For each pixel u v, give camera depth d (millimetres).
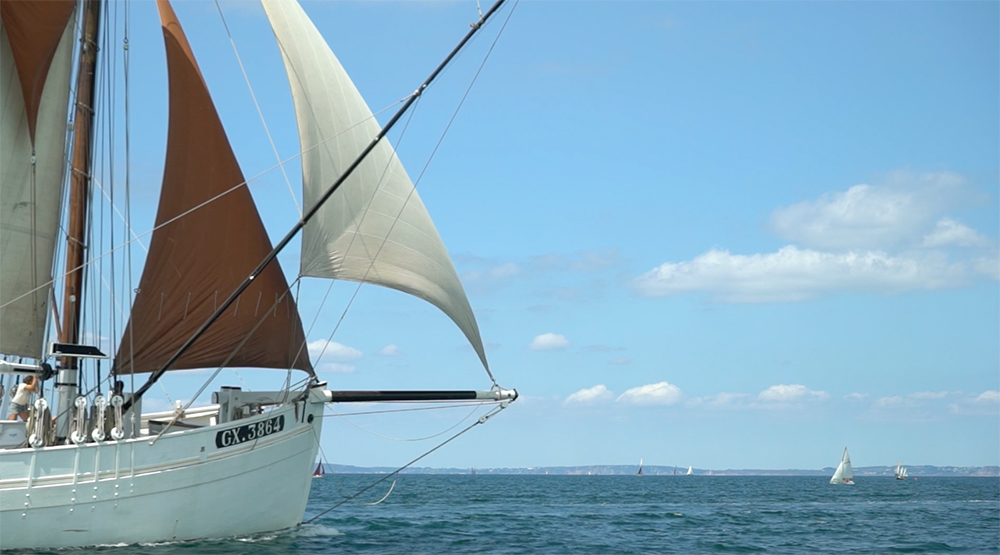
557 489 123875
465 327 26797
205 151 25094
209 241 25094
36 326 24047
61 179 24562
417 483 159375
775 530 41531
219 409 24938
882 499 88938
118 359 24484
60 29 23750
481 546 30000
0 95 23453
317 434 26062
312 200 25156
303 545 25094
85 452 21781
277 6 25062
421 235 26234
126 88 25703
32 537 21359
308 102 25141
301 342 26109
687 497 92188
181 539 23141
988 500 86812
